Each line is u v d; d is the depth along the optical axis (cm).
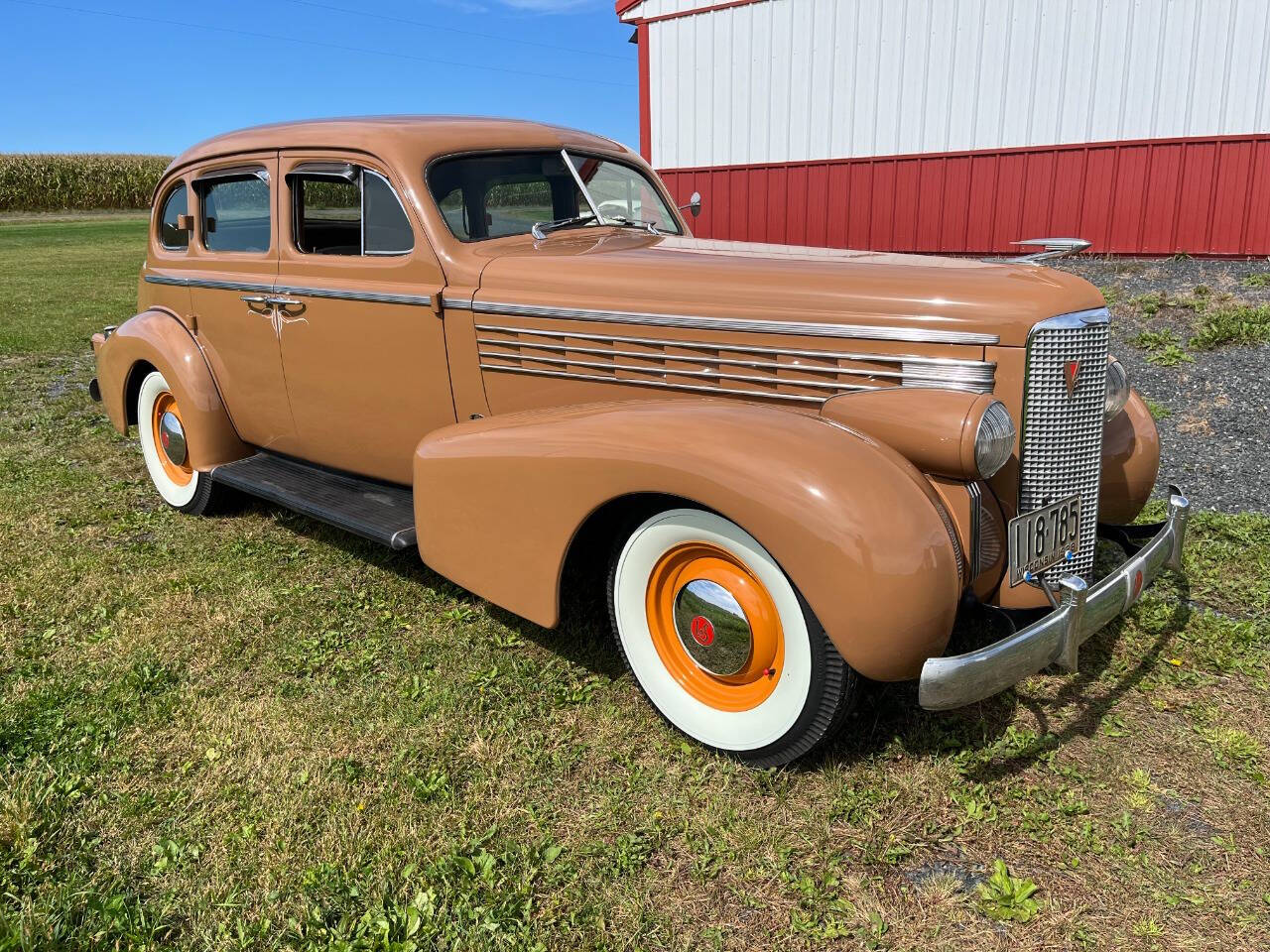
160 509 476
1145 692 291
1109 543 392
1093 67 926
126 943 200
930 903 211
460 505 290
